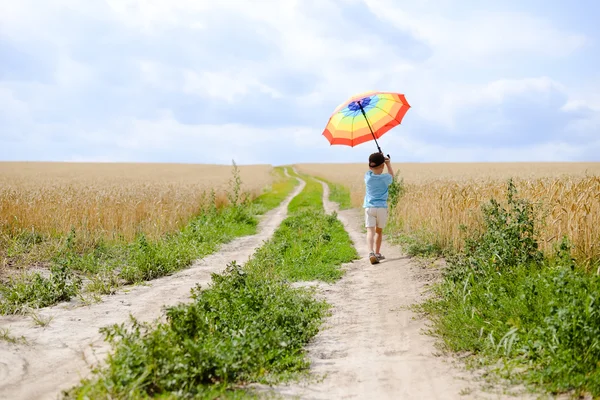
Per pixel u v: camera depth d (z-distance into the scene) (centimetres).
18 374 527
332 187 4853
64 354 597
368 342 643
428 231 1291
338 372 537
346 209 2750
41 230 1501
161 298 901
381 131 1127
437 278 933
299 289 902
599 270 657
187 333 544
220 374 484
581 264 765
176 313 561
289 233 1683
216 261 1309
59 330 701
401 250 1266
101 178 5150
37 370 543
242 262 1288
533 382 466
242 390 472
